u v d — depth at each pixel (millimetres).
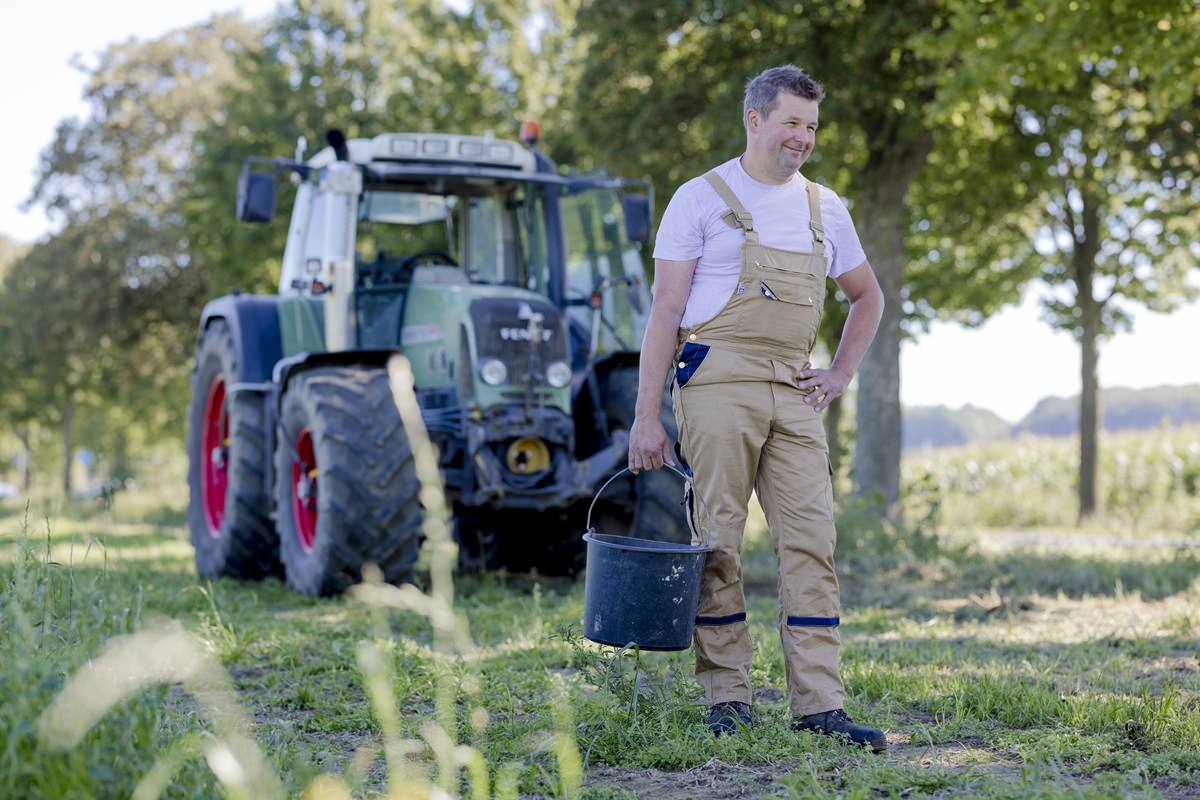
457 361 11633
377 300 12375
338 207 12219
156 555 16797
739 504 5820
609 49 22641
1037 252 30281
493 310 11562
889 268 22766
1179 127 23453
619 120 22844
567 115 31078
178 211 36719
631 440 5879
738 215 5711
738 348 5719
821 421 5895
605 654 5988
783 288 5703
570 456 11719
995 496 33062
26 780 3529
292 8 33406
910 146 22594
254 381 12789
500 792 4594
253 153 31672
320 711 6527
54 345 45125
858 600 12016
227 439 14242
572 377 12453
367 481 10672
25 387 56188
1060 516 31734
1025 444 36594
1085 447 29469
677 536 11484
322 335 12672
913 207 27938
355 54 33656
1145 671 7668
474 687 6270
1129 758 5254
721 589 5891
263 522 12898
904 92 21250
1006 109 24031
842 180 25656
